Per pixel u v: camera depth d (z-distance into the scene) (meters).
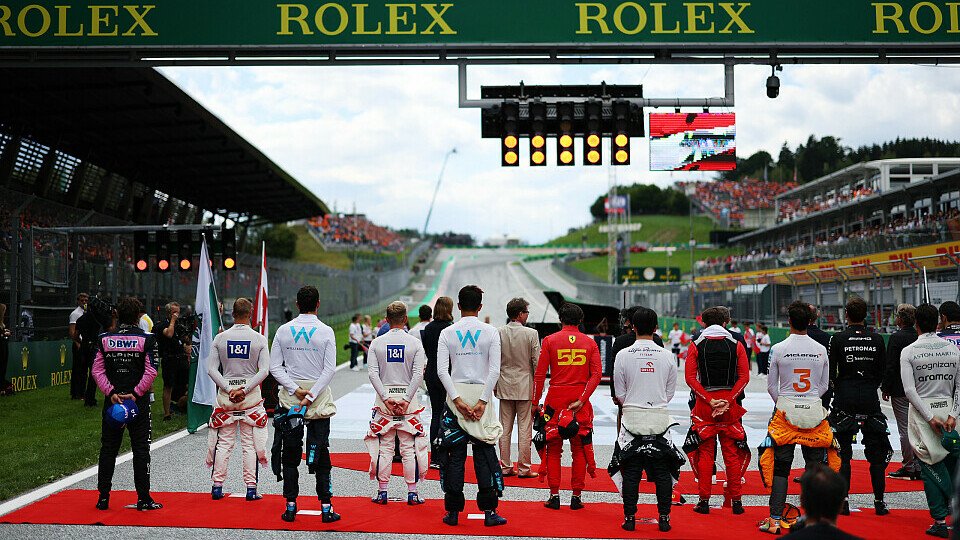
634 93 12.12
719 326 6.75
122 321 6.70
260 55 11.08
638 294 46.03
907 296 19.31
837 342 6.80
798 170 101.19
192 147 26.80
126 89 20.33
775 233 57.06
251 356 7.09
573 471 6.96
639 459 6.27
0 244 17.19
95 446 9.62
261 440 7.16
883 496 7.09
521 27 10.88
